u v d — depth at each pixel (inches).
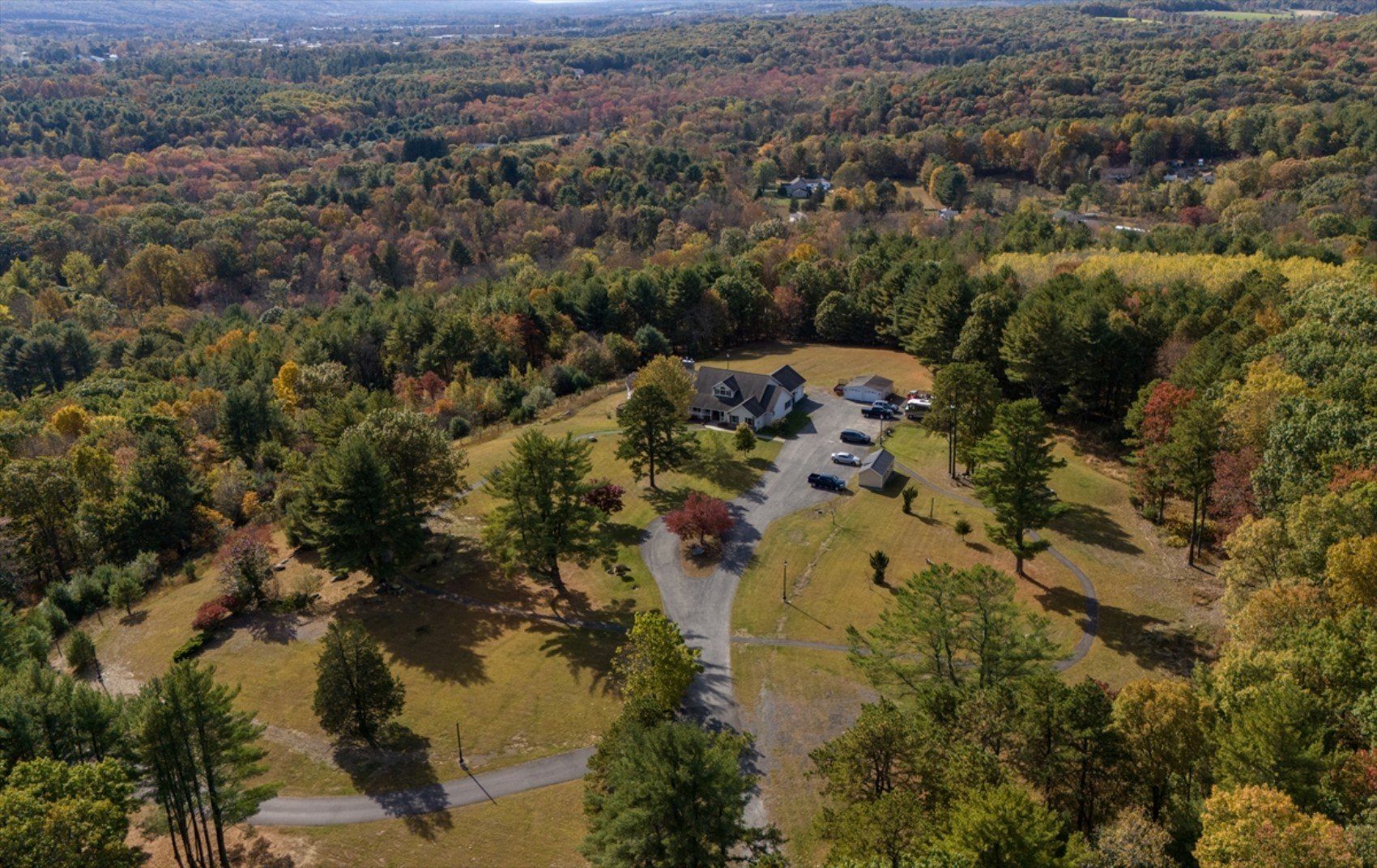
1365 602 1772.9
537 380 4532.5
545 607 2652.6
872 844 1348.4
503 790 1948.8
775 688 2258.9
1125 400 3794.3
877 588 2684.5
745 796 1892.2
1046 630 2426.2
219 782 1720.0
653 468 3410.4
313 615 2632.9
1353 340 2984.7
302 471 3351.4
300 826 1859.0
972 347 4018.2
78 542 3154.5
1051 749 1513.3
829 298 5236.2
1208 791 1514.5
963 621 1955.0
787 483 3385.8
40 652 2285.9
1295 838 1181.1
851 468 3503.9
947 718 1701.5
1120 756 1462.8
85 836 1381.6
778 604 2628.0
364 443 2635.3
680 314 5280.5
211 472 3720.5
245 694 2267.5
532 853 1771.7
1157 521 2952.8
